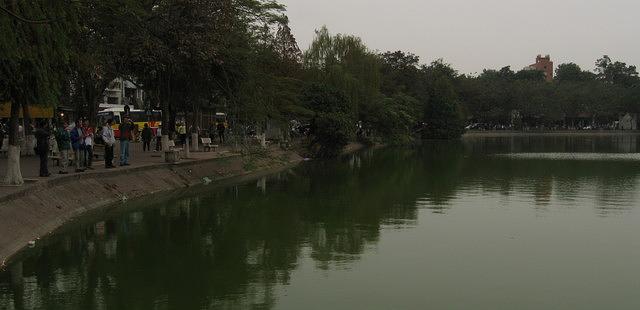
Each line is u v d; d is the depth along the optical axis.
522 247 15.82
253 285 12.39
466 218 19.91
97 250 15.05
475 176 34.16
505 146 72.75
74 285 12.25
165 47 24.59
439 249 15.52
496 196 25.25
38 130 20.09
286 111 44.09
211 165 32.38
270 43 33.72
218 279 12.80
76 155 22.34
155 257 14.54
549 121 127.38
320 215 20.47
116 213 19.92
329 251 15.29
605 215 20.55
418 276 13.11
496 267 13.90
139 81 28.75
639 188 28.16
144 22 24.00
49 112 32.72
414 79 96.88
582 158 49.59
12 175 17.72
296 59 51.94
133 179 24.39
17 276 12.76
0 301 11.23
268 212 21.00
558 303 11.41
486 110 117.38
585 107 123.88
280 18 31.75
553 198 24.70
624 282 12.78
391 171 37.50
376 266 13.90
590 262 14.34
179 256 14.69
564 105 121.44
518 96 117.88
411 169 38.94
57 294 11.68
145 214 20.03
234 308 11.00
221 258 14.52
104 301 11.31
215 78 28.84
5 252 13.77
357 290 12.11
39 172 20.73
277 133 50.59
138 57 23.89
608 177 33.47
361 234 17.31
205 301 11.38
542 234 17.42
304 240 16.52
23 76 16.25
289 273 13.34
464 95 112.94
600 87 127.88
